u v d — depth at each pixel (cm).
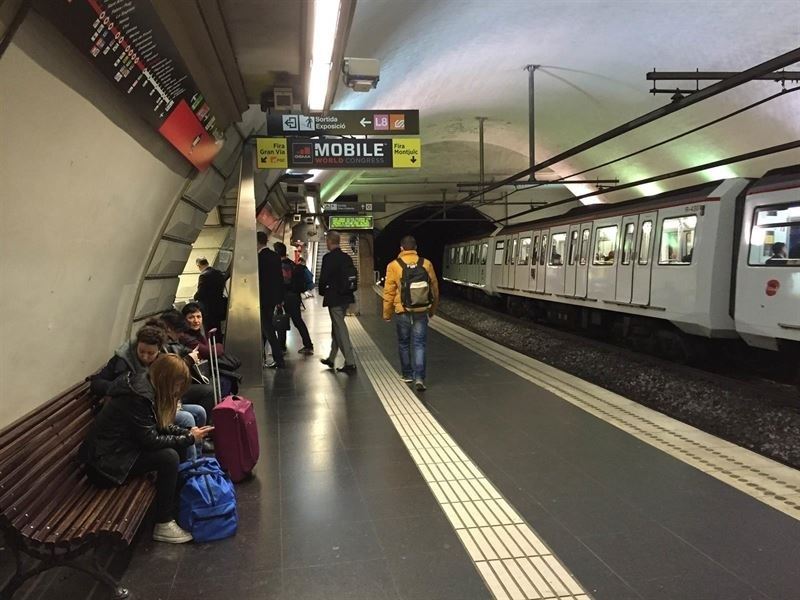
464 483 397
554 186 2462
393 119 762
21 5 203
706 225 866
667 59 1114
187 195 560
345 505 365
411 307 660
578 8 930
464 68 1153
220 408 401
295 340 1114
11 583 254
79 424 345
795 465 489
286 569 292
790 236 730
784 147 778
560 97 1453
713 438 488
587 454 450
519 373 764
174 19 336
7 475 249
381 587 275
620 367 903
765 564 289
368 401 622
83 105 279
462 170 2362
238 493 386
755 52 1012
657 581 276
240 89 533
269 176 1030
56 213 295
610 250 1159
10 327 277
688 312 902
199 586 278
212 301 755
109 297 432
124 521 268
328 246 785
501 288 1944
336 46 416
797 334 721
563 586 273
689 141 1446
